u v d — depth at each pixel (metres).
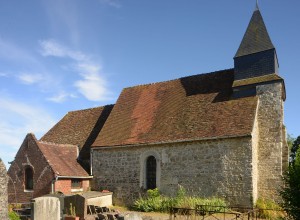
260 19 20.38
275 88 18.42
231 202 16.73
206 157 17.84
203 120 19.09
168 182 18.75
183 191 18.08
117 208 19.17
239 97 19.47
